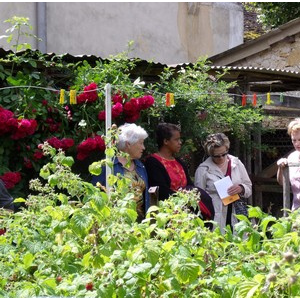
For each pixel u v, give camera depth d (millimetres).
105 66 7793
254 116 8891
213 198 7055
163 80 8312
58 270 3852
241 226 3902
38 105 7258
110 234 3693
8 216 4668
